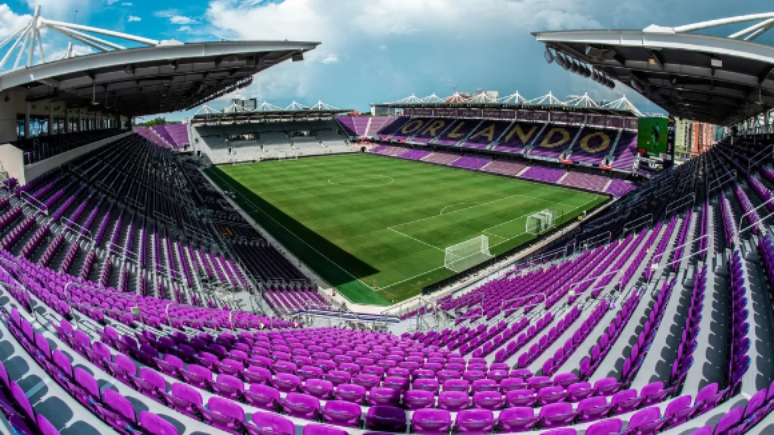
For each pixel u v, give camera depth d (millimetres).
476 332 17484
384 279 29844
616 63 24703
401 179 63000
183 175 60344
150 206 33562
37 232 19875
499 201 50156
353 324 22391
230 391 8961
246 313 20250
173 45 22234
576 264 25344
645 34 19078
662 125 55344
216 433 7426
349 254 34219
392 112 111812
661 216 30234
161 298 19125
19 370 8500
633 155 60750
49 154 29125
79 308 12430
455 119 89562
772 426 7594
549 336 14156
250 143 86625
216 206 46594
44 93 30672
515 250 34812
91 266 19312
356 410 8391
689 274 17562
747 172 30156
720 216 25234
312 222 42094
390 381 10672
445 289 28156
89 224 23875
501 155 73875
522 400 9523
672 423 8031
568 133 70875
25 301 11219
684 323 13320
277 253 34156
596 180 58500
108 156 42844
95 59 21125
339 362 12695
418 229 39875
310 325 22266
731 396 8922
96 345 9492
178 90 43688
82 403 7570
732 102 34906
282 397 9477
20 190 22797
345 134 98875
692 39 17922
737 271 14875
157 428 6641
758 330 11633
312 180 62281
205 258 28047
